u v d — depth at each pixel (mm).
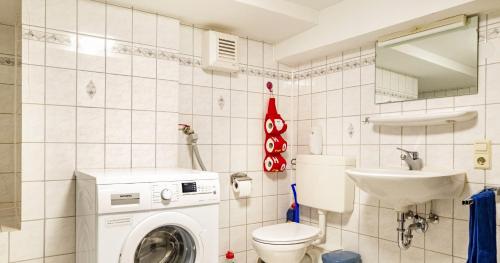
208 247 1611
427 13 1696
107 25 1898
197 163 2283
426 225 1838
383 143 2105
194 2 1921
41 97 1708
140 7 1982
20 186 1680
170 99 2098
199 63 2328
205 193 1611
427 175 1519
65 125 1767
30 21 1688
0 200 2145
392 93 2051
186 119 2260
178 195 1528
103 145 1869
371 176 1610
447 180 1552
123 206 1390
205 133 2342
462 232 1724
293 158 2779
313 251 2395
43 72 1715
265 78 2660
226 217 2418
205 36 2307
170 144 2086
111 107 1896
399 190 1578
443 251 1796
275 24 2281
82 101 1814
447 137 1804
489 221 1445
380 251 2107
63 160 1760
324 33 2248
